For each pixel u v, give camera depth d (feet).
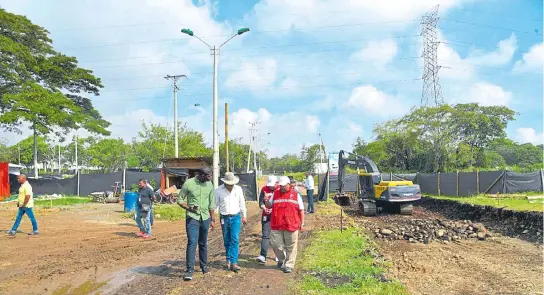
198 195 25.22
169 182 86.33
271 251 33.55
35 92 111.04
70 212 65.67
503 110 180.86
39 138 266.77
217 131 65.51
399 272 30.45
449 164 163.84
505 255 37.60
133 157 185.57
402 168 179.52
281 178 27.12
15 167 106.93
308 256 30.63
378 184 76.23
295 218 26.43
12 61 114.11
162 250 34.27
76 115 119.24
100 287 23.29
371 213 71.67
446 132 162.71
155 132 154.10
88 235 42.32
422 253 38.70
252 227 47.96
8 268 27.78
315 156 297.74
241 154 248.93
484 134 179.93
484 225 56.85
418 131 166.91
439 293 25.21
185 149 145.79
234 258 26.63
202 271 26.13
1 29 120.47
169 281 24.32
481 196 78.79
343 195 91.25
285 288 22.79
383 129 184.24
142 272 26.63
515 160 200.64
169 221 55.72
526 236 47.32
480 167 165.68
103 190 103.55
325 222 52.29
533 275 29.96
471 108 176.45
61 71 130.21
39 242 37.81
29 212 41.91
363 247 34.73
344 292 21.83
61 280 24.82
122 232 44.62
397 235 47.57
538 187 74.59
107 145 212.64
